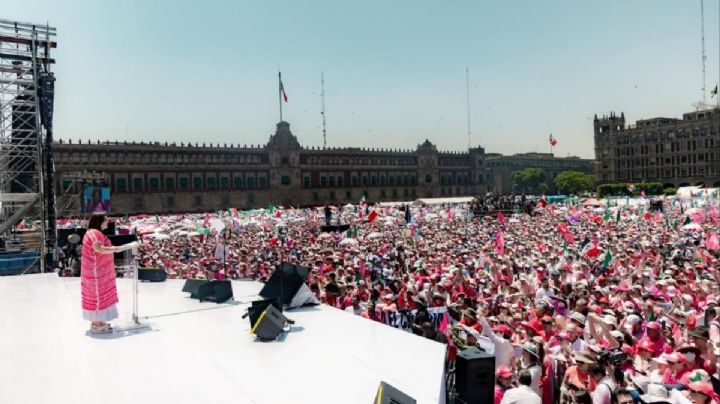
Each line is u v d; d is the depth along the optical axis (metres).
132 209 120.75
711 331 11.91
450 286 20.02
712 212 55.47
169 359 7.50
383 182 159.75
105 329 8.90
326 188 149.00
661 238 39.97
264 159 140.50
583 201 96.94
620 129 183.75
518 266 27.27
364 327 9.30
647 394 9.26
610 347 11.95
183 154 128.75
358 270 25.42
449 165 174.38
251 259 33.38
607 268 26.44
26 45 32.03
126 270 14.29
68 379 6.70
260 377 6.75
